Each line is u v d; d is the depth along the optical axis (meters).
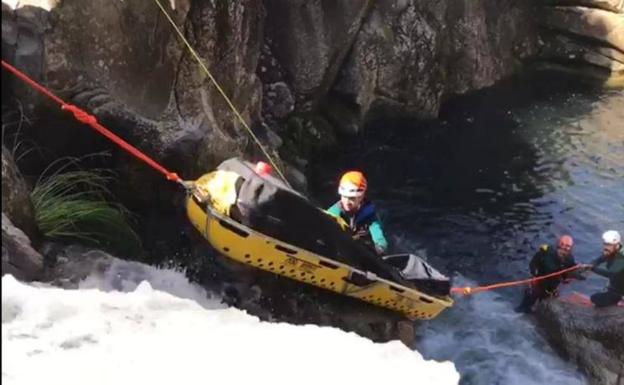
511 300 7.26
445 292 5.79
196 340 3.39
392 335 5.52
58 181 5.10
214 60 6.48
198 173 5.97
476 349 6.47
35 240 4.45
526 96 12.11
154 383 2.94
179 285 4.64
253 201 4.74
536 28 13.32
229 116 6.77
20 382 2.74
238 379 3.09
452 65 11.44
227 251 4.93
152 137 5.65
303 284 5.45
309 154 9.36
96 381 2.86
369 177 9.40
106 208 5.12
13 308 3.28
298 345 3.51
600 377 6.06
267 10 8.79
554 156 10.18
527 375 6.20
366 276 5.26
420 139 10.45
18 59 4.84
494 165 9.86
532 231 8.50
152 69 5.63
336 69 9.69
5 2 4.80
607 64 13.05
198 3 6.08
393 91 10.41
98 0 5.14
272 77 9.05
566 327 6.45
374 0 9.90
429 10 10.64
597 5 13.01
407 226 8.51
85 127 5.29
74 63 5.12
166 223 5.76
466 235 8.38
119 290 4.23
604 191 9.33
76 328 3.24
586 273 7.74
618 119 11.36
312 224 4.97
